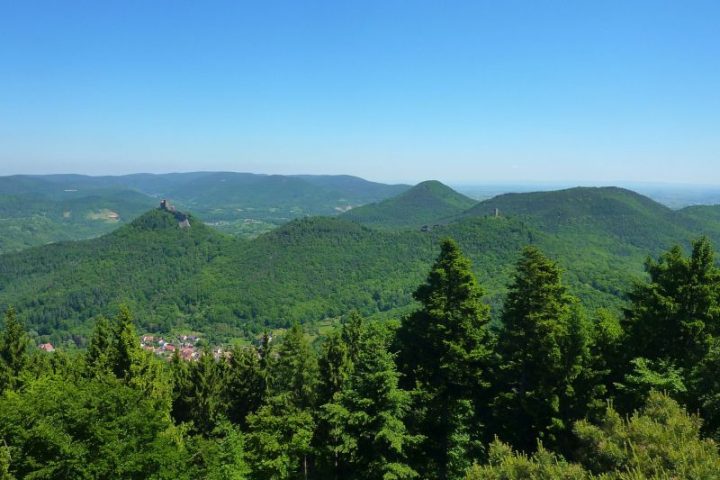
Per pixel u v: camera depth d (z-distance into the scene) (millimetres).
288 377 35125
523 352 24016
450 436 24203
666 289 24031
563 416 21734
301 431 26734
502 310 26219
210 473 23188
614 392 23500
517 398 23703
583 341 21625
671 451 11898
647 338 23453
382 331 35094
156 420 19875
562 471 12836
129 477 17922
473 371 25641
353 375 23719
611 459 12891
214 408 39094
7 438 17641
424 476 23531
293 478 27906
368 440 22297
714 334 22516
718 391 16031
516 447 22750
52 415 17500
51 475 16766
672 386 17938
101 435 17391
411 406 24531
